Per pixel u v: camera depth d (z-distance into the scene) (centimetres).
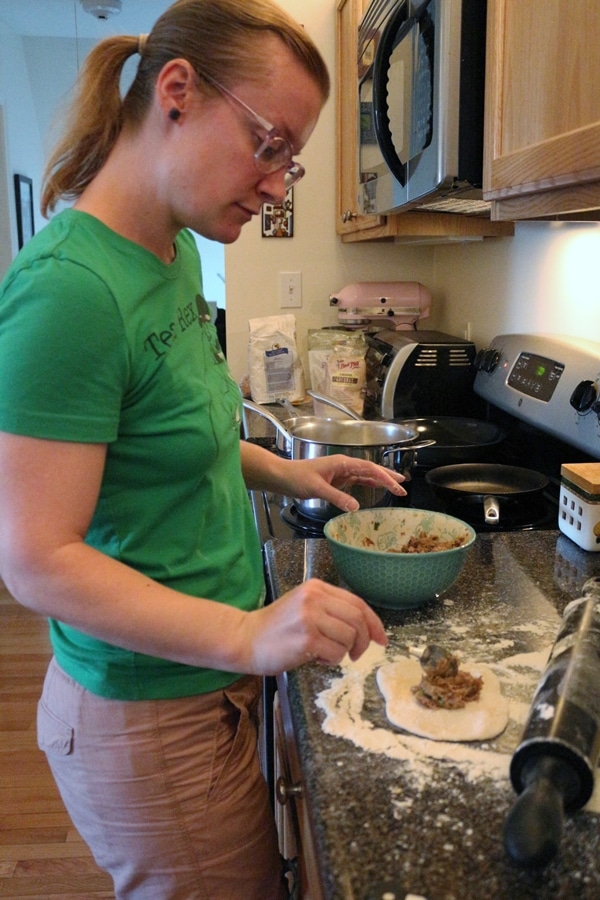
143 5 399
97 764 90
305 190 255
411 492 154
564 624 78
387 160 166
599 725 60
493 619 93
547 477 151
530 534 122
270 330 240
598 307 150
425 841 57
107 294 73
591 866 55
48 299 70
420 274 266
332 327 261
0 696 239
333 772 65
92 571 71
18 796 198
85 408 72
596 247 150
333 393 228
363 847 57
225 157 77
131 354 76
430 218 193
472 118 127
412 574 91
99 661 87
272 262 259
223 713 93
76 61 495
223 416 90
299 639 68
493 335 209
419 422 186
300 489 115
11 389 69
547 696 63
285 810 111
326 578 104
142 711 88
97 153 83
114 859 95
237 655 70
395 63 159
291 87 77
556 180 97
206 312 97
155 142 78
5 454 70
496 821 59
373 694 77
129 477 83
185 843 92
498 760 66
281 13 79
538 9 102
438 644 86
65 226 77
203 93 75
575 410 139
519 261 189
